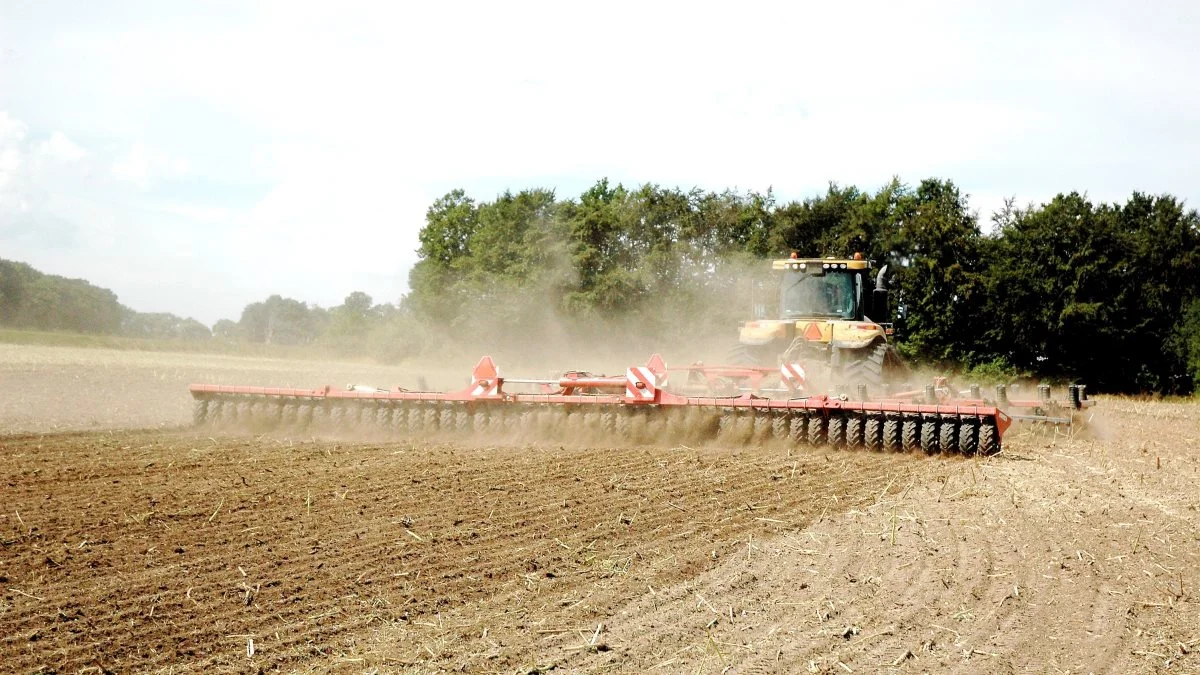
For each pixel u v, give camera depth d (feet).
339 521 26.63
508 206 169.37
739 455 39.65
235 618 18.78
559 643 17.46
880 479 33.76
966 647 17.06
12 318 312.29
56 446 42.24
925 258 131.64
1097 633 17.83
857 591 20.27
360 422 47.19
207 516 27.20
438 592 20.40
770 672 15.94
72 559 22.66
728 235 161.38
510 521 26.73
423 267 205.36
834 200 151.43
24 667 16.31
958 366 132.57
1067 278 127.85
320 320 450.30
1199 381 121.70
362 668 16.39
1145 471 36.94
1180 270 137.18
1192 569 22.06
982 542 24.39
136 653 17.02
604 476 34.12
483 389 45.24
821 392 48.42
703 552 23.41
